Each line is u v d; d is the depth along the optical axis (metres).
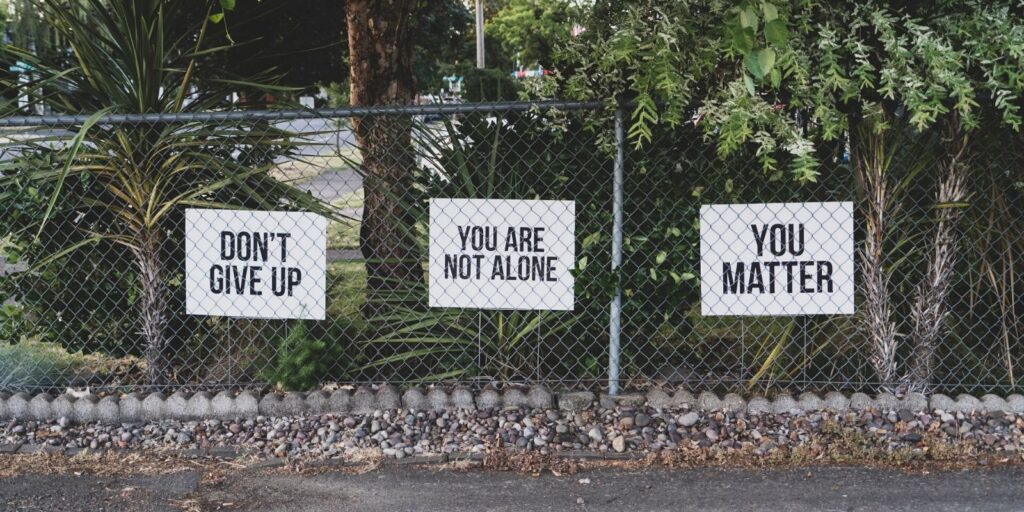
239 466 4.53
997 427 4.73
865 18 4.35
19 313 5.40
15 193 5.20
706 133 4.33
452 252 5.06
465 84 6.62
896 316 5.12
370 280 5.48
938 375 5.16
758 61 3.54
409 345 5.39
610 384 5.08
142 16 5.13
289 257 5.14
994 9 4.26
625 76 4.68
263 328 5.37
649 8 4.34
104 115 4.87
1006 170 4.94
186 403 5.00
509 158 5.21
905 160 4.95
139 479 4.38
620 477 4.33
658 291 5.12
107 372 5.54
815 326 5.16
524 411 4.96
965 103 4.07
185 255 5.21
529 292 5.05
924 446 4.57
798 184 4.96
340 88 11.62
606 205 5.12
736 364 5.34
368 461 4.55
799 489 4.16
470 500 4.10
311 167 5.47
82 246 5.34
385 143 5.36
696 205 5.02
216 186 5.07
